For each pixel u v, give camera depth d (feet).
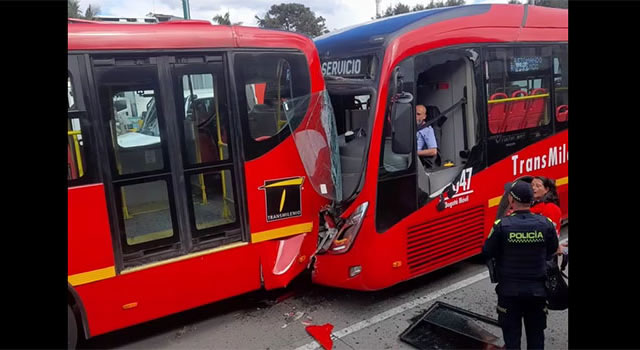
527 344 11.08
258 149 12.94
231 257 12.84
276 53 13.03
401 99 12.92
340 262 13.85
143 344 13.15
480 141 15.79
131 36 11.09
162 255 12.03
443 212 15.07
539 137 17.79
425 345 12.34
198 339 13.29
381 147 13.48
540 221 10.49
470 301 14.92
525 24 17.08
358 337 13.00
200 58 12.01
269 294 15.84
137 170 11.54
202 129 12.35
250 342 13.01
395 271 14.12
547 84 17.93
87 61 10.68
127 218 11.65
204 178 12.48
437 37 14.46
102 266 11.17
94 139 10.87
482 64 15.67
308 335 13.25
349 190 13.83
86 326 11.21
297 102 13.47
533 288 10.37
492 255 10.83
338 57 14.93
